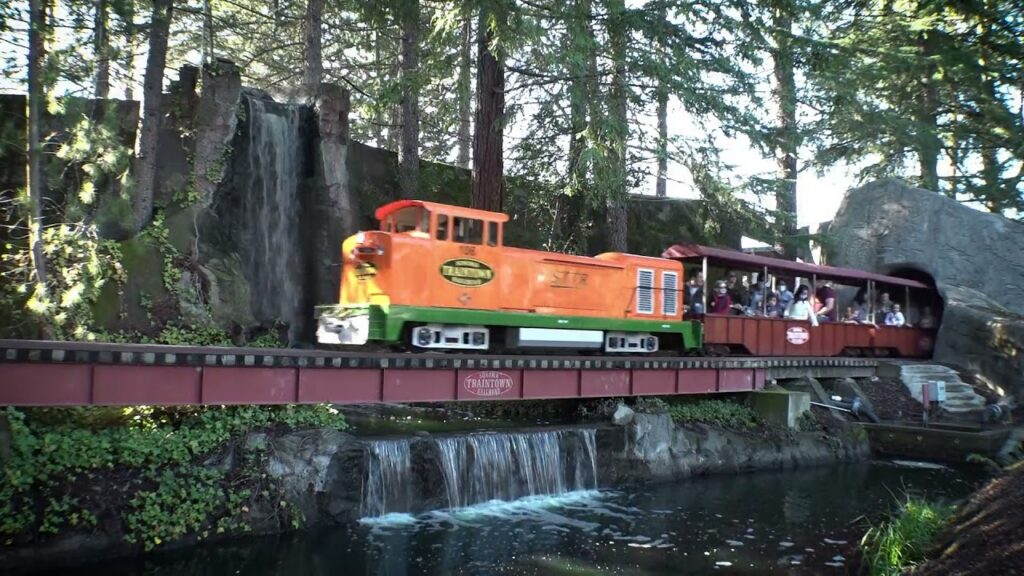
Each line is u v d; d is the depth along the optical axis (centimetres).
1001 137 2895
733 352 1880
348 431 1314
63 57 1206
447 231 1261
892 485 1461
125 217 1275
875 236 2583
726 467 1551
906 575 738
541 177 1908
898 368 2122
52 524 856
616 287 1554
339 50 2961
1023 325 2047
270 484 1027
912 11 2673
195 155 1695
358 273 1252
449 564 930
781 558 975
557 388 1364
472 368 1236
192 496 961
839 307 2548
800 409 1761
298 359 1052
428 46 1872
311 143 1992
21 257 1302
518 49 1526
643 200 2556
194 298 1545
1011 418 1902
